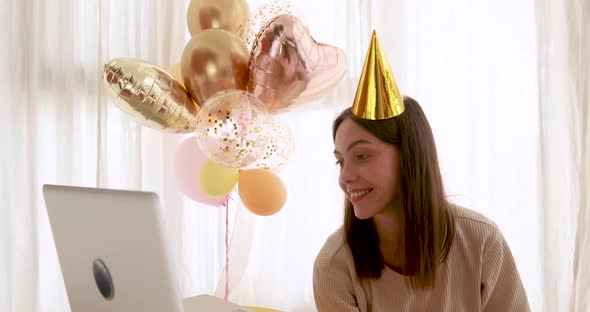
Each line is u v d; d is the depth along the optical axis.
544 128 2.11
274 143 1.89
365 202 1.06
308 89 1.85
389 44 2.32
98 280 0.90
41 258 2.33
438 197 1.11
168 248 0.78
